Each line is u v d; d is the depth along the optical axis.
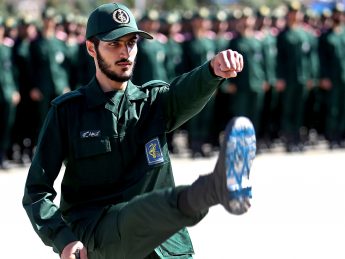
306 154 46.62
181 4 87.94
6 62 41.72
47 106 42.66
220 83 13.84
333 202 31.33
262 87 45.56
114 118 14.02
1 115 41.88
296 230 26.92
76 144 14.00
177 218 12.12
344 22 48.19
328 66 48.00
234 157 11.37
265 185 35.06
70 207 14.23
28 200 13.90
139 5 80.94
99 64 13.80
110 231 13.16
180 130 47.75
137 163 14.11
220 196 11.53
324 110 49.12
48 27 42.62
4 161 42.25
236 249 24.62
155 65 43.53
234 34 45.53
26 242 26.27
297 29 46.62
